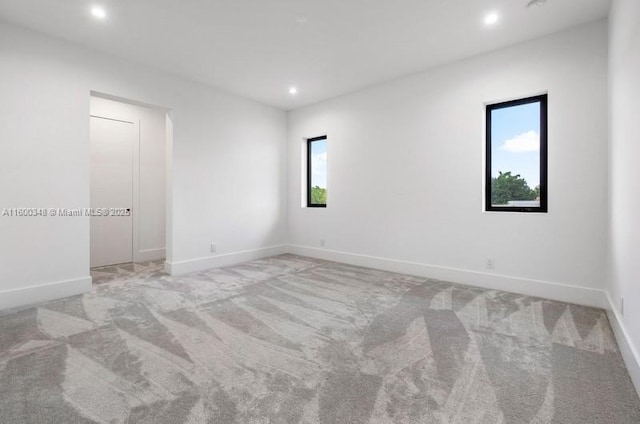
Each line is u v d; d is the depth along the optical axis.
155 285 3.67
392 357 2.01
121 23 2.94
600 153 2.88
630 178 1.93
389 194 4.39
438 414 1.47
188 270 4.33
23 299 2.99
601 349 2.10
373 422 1.42
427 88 3.98
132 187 5.09
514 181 3.48
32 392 1.63
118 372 1.82
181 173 4.26
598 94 2.88
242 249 5.06
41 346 2.14
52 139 3.18
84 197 3.39
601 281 2.90
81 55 3.35
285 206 5.78
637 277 1.73
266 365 1.91
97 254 4.73
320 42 3.30
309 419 1.44
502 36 3.17
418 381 1.74
